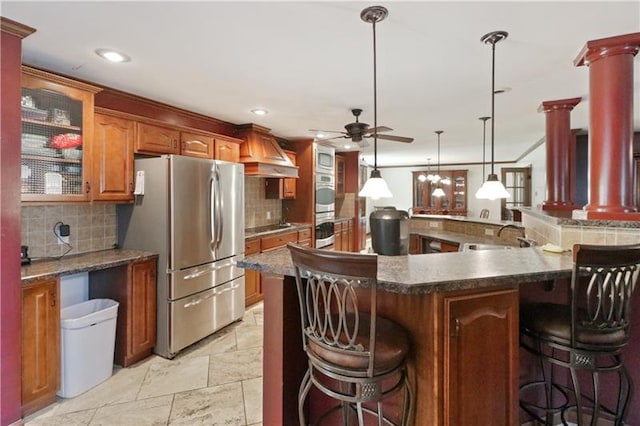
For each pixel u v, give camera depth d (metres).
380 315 1.60
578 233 2.09
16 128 1.83
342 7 1.67
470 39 2.01
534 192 7.61
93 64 2.36
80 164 2.46
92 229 2.91
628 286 1.44
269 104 3.41
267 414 1.75
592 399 1.80
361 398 1.29
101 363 2.48
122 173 2.82
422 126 4.53
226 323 3.45
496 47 2.11
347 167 7.12
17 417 1.88
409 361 1.50
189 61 2.32
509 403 1.47
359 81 2.73
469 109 3.61
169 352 2.86
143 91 2.98
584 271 1.43
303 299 1.46
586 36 1.97
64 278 2.72
